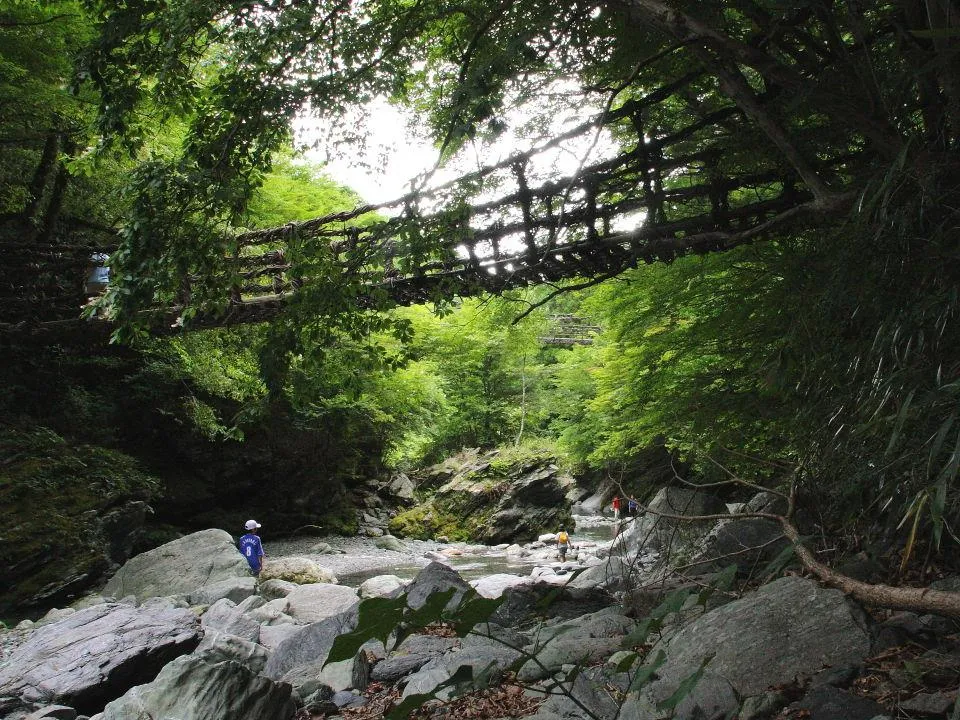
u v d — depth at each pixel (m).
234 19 5.36
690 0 4.52
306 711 4.50
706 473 9.10
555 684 2.22
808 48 4.69
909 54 3.51
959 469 1.95
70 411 16.38
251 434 20.20
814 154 5.10
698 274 8.04
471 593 1.85
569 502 22.19
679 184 7.67
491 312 10.88
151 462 18.44
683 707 3.33
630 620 5.23
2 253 11.08
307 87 5.43
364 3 5.60
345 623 6.04
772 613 3.88
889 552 4.66
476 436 29.41
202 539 11.95
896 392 2.60
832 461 3.72
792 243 5.57
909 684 3.10
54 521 12.20
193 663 4.57
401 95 5.93
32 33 11.70
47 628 6.98
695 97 6.56
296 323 5.40
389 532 22.19
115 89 5.47
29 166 14.70
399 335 5.48
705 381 8.06
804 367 3.71
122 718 4.36
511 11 5.14
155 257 5.19
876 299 2.93
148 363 17.03
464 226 5.36
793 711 3.10
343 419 22.38
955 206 2.89
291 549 18.88
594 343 23.16
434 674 4.45
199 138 5.63
